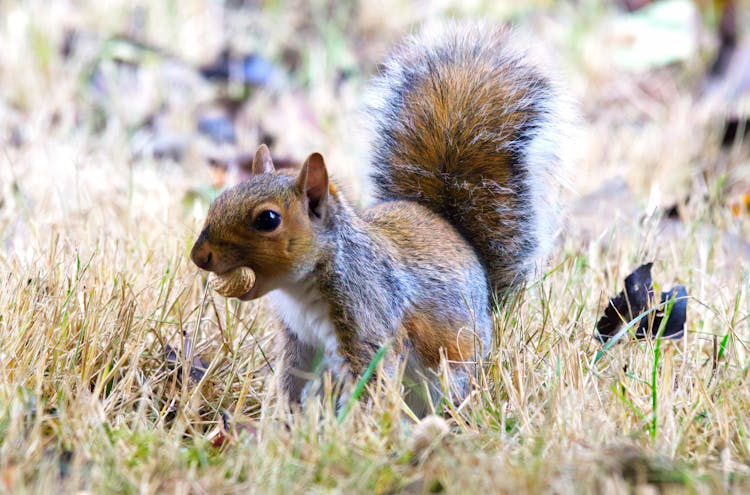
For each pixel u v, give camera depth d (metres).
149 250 9.77
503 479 6.21
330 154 14.59
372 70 17.95
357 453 6.80
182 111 15.80
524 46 10.43
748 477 6.58
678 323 8.99
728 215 12.08
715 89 17.83
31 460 6.61
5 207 11.55
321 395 8.27
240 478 6.72
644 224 10.80
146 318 8.36
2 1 18.02
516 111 9.84
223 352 8.47
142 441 6.91
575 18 19.67
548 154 9.86
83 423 6.98
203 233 7.61
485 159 9.66
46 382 7.65
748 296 9.60
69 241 9.73
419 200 9.74
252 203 7.54
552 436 6.99
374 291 8.05
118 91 16.38
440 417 7.52
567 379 7.89
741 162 14.94
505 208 9.62
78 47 17.41
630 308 9.09
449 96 9.86
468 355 8.57
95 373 8.03
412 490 6.45
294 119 16.00
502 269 9.63
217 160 14.32
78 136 14.42
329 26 18.86
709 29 19.05
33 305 8.16
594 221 12.03
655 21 19.28
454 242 8.97
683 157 14.82
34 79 16.03
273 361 8.60
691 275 10.19
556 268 9.48
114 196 12.05
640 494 6.05
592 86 17.95
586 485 6.14
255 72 17.33
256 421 7.92
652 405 7.55
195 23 18.73
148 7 18.77
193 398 7.78
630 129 16.27
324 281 7.92
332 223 7.90
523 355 8.45
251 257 7.61
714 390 7.91
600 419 7.16
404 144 9.83
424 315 8.38
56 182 11.87
